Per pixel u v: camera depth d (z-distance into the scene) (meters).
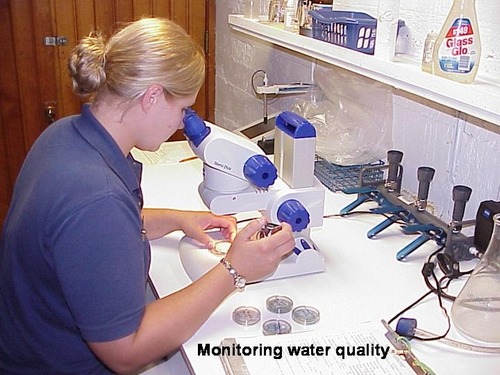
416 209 1.44
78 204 0.89
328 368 0.92
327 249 1.34
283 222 1.17
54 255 0.90
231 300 1.13
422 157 1.55
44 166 0.96
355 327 1.03
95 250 0.88
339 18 1.39
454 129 1.42
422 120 1.53
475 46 1.08
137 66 0.94
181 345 0.99
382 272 1.25
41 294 1.00
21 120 2.54
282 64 2.21
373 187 1.57
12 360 1.09
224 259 1.07
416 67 1.18
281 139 1.21
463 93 1.01
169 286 1.18
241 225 1.41
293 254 1.22
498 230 1.07
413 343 1.01
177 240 1.38
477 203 1.39
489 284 1.08
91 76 0.97
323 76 1.90
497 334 1.03
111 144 0.99
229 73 2.67
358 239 1.40
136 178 1.07
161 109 0.99
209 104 2.88
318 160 1.74
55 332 1.04
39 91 2.52
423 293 1.17
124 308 0.91
